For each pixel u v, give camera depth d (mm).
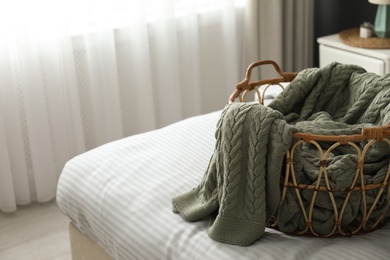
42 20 3146
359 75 2053
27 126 3234
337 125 1902
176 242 1857
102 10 3281
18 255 2936
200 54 3732
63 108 3307
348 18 3990
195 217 1909
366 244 1747
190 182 2121
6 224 3193
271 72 3877
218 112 2604
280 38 3797
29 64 3145
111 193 2125
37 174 3299
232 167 1783
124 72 3512
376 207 1800
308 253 1729
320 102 2088
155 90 3637
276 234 1831
